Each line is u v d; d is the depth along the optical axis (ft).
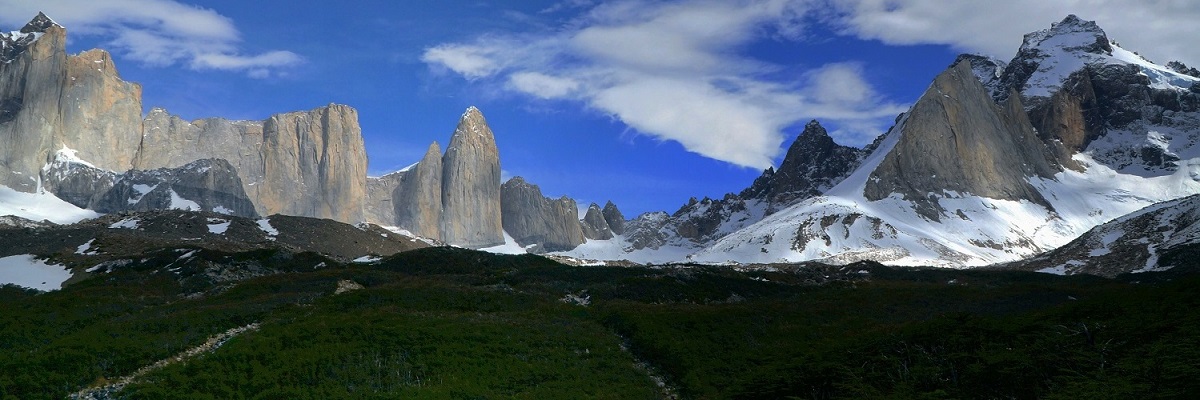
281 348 238.07
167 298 360.07
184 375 211.82
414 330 259.19
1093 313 220.43
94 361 220.64
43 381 204.03
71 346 232.73
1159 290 237.04
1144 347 181.68
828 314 312.09
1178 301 211.41
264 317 287.07
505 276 405.18
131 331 256.52
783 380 207.92
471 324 275.80
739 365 245.04
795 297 365.81
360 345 241.96
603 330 284.20
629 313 298.76
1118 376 169.78
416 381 220.23
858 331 274.77
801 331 282.15
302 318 280.92
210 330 265.13
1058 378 181.98
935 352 208.44
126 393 198.90
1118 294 246.06
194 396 197.57
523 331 271.49
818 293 374.84
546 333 272.10
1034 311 252.83
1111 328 199.21
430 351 242.17
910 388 190.29
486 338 258.78
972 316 224.33
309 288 353.10
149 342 241.96
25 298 351.25
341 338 248.73
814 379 207.62
